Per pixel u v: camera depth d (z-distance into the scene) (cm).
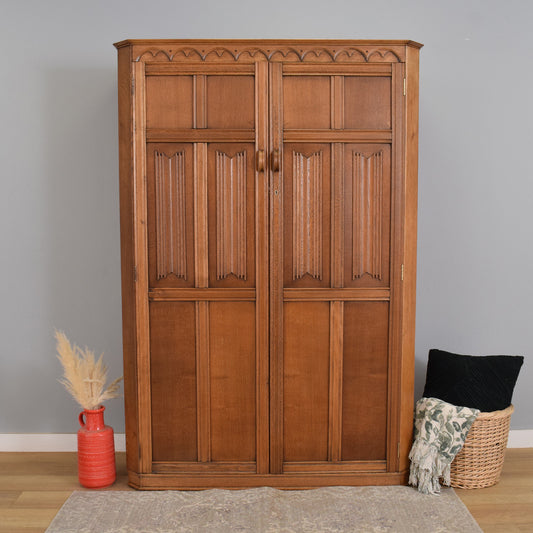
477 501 252
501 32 300
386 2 299
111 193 302
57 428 311
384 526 230
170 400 256
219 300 251
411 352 259
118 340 308
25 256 303
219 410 256
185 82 243
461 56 301
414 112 249
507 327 312
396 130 246
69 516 237
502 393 268
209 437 257
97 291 306
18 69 296
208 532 226
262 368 254
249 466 258
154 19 297
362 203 249
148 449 258
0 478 275
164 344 254
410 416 262
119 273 305
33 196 301
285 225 249
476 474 262
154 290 251
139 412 255
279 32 298
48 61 296
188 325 253
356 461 260
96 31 296
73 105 298
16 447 309
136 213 247
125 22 297
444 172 305
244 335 253
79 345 308
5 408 309
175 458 259
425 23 300
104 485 263
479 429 258
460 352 312
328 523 231
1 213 301
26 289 305
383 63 245
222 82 244
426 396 276
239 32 298
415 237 254
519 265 311
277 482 258
